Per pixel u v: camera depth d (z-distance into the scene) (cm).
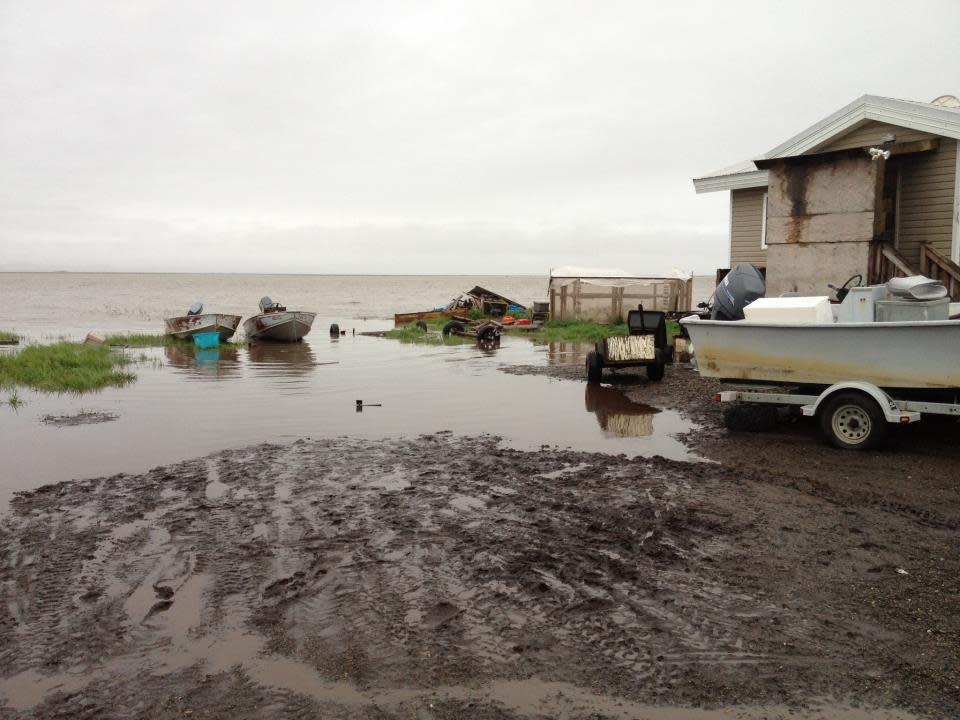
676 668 382
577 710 350
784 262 1409
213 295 10900
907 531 575
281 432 1021
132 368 1884
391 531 599
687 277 3028
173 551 564
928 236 1324
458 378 1600
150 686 379
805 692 359
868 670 377
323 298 9900
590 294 3141
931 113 1255
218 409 1225
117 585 504
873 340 827
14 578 519
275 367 1881
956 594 461
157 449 923
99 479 780
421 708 354
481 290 3597
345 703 360
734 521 606
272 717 350
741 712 345
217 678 385
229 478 772
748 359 935
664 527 594
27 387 1505
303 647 414
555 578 498
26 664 403
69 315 5309
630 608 451
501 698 361
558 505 659
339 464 826
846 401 834
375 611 456
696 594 468
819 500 658
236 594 485
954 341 776
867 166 1284
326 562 536
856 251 1307
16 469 829
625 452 865
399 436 980
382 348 2436
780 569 504
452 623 438
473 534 587
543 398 1294
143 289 14725
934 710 343
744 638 411
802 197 1375
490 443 927
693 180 1944
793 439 902
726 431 966
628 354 1436
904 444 859
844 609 443
